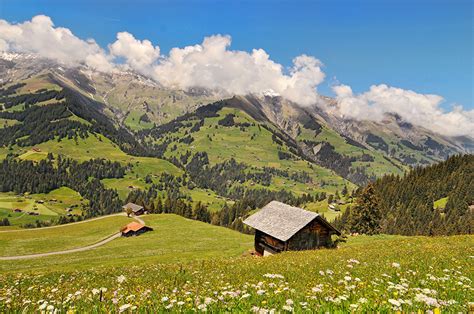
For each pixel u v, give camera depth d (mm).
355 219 90812
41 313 6688
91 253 77375
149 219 137750
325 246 49312
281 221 50406
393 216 195375
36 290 16672
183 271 21281
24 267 65312
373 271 15102
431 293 8586
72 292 14734
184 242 84750
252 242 83438
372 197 89312
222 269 21141
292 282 12820
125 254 73062
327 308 6312
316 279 13391
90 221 149250
